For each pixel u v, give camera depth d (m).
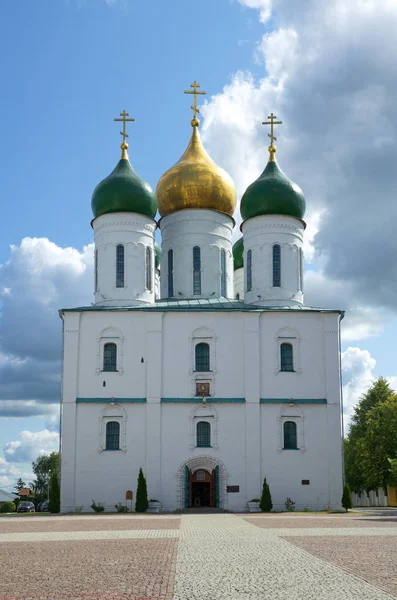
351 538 24.48
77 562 18.81
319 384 51.94
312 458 50.62
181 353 51.94
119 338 51.97
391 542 22.89
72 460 49.84
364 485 82.06
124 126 58.34
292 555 19.45
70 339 51.78
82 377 51.22
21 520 38.66
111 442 50.50
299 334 52.69
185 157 60.25
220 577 15.81
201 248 58.28
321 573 16.08
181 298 57.47
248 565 17.58
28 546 23.20
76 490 49.50
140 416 50.72
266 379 51.75
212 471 50.44
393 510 52.94
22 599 13.81
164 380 51.41
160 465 49.94
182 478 49.88
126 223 55.16
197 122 61.66
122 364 51.53
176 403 50.94
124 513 46.72
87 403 50.69
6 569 17.77
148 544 23.25
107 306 53.66
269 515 42.59
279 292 55.03
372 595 13.54
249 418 50.81
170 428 50.56
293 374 51.97
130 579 15.83
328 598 13.29
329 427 51.09
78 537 26.55
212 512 46.72
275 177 57.03
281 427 51.00
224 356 52.06
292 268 55.81
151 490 49.47
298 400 51.38
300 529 29.14
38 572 17.16
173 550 21.19
